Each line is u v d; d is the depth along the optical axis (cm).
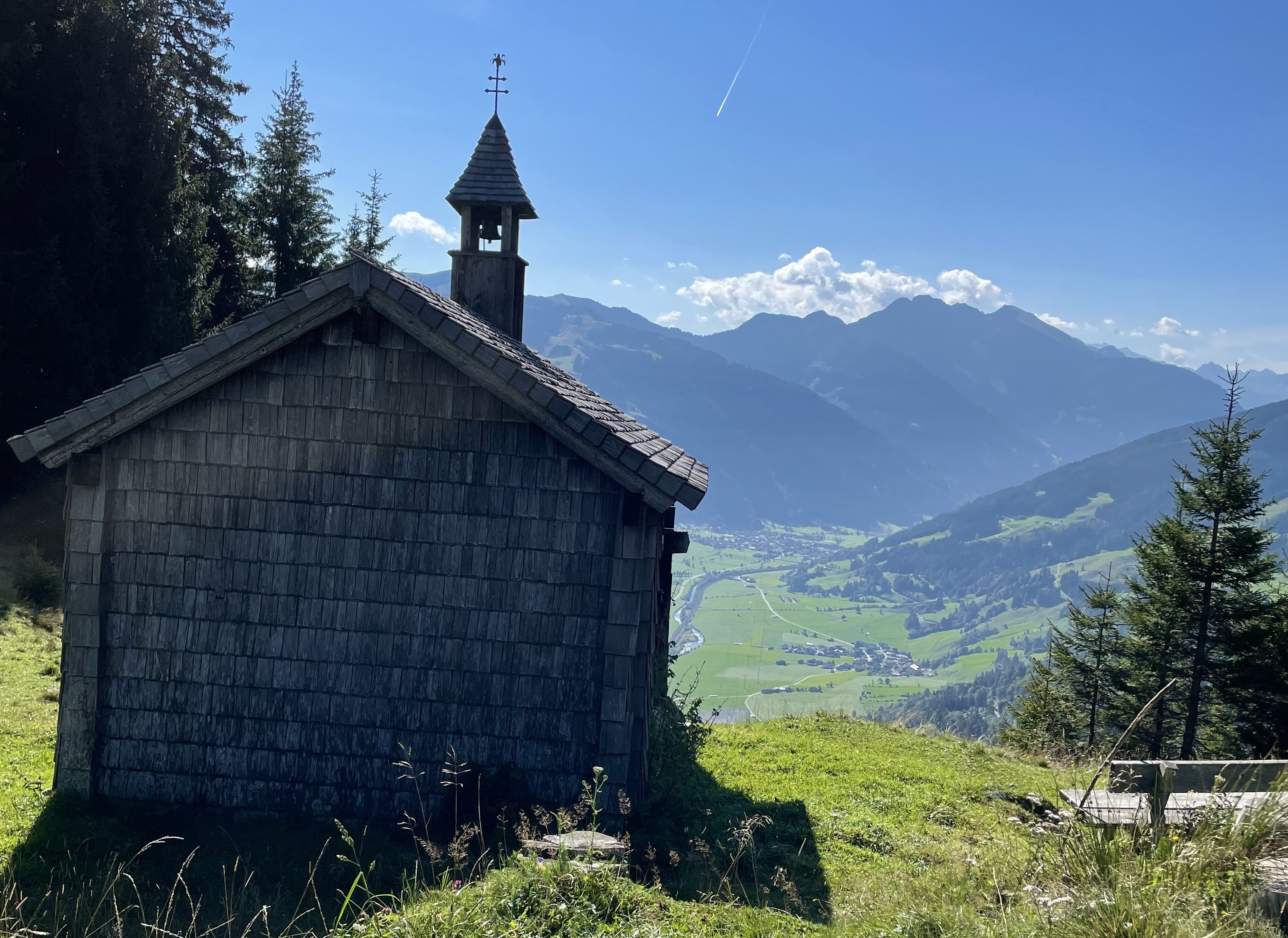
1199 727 2694
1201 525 2591
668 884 748
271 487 984
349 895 612
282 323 958
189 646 984
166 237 2597
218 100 3591
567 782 954
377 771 968
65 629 977
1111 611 2934
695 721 1362
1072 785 1261
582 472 960
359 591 977
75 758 970
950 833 1036
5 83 2100
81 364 2320
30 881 760
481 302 1570
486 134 1611
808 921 661
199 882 809
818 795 1171
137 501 988
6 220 2241
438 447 974
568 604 961
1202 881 518
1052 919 485
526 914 567
